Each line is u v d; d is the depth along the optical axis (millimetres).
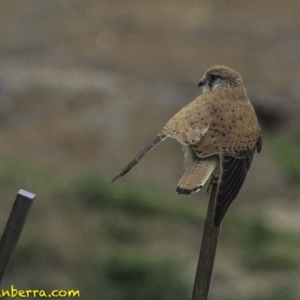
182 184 6738
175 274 13547
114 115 20578
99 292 13305
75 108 20953
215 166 6965
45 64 23531
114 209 16266
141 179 18469
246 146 7066
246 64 24797
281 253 15039
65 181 17125
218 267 14680
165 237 15664
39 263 13844
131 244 15250
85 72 22859
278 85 23562
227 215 16516
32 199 6234
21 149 19641
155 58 24453
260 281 14312
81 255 14211
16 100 21188
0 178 16953
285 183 19375
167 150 19375
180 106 21250
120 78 22562
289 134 21562
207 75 7840
